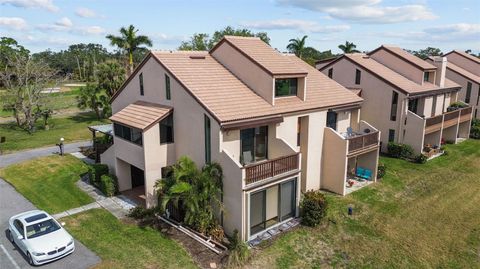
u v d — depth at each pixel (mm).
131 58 49906
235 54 23031
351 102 26625
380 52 38500
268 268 16203
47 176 26953
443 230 20547
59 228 17188
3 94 52375
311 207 19984
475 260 17750
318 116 24078
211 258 16609
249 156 20703
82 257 16375
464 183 27797
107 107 51188
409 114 32438
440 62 38844
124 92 26188
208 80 21375
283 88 22641
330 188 25312
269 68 21203
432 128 33781
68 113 59219
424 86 36094
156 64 21922
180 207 19516
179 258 16516
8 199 22812
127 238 18156
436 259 17719
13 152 33750
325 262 17031
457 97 44594
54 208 21547
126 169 24484
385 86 32938
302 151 24016
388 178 28156
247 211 17891
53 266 15641
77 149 34812
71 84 107625
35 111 46594
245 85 22516
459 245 19031
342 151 24031
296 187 20531
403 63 36969
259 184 18125
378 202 23750
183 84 19828
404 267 16969
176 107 20844
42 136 41188
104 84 50906
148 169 20781
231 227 18562
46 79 49188
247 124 18953
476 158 34375
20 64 47906
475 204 24109
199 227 18422
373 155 27156
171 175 20312
